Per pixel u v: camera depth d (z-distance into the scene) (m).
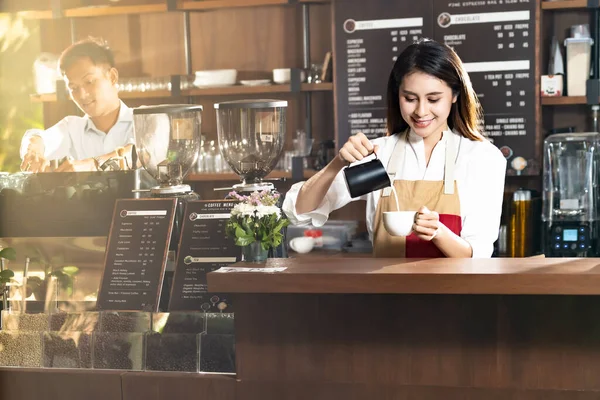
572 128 4.03
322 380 1.96
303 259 2.12
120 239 2.27
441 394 1.90
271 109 2.42
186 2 4.46
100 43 4.54
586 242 3.78
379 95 4.19
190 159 2.48
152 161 2.44
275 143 2.45
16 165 4.70
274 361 1.97
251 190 2.37
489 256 2.36
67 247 2.50
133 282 2.21
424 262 2.00
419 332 1.90
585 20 4.12
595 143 3.80
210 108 4.65
